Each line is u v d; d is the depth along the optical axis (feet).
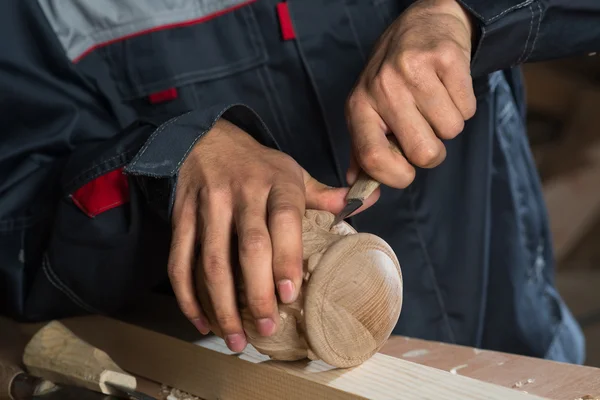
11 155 3.76
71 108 3.82
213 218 2.61
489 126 4.23
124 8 3.86
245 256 2.42
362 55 3.95
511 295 4.63
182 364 3.08
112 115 4.02
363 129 2.82
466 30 3.07
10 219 3.73
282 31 3.91
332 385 2.51
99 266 3.33
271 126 4.04
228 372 2.88
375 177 2.79
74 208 3.28
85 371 3.07
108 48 3.93
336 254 2.47
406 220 4.22
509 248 4.59
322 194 2.85
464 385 2.45
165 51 3.92
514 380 2.79
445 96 2.74
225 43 3.97
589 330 9.34
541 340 4.76
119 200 3.21
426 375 2.52
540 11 3.13
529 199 4.74
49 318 3.70
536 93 10.41
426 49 2.77
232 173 2.68
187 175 2.80
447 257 4.30
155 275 3.40
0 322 4.07
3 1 3.76
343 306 2.48
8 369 3.24
